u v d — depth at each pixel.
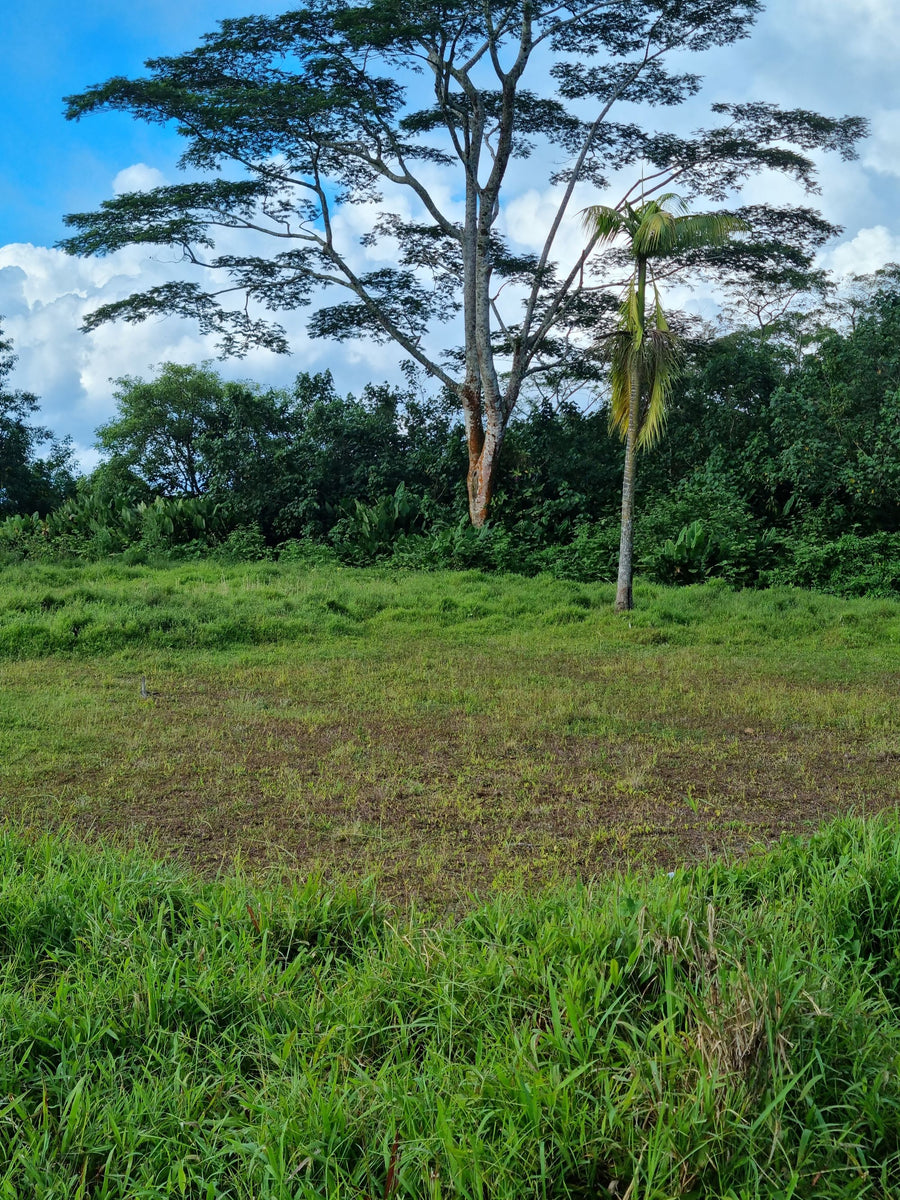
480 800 5.98
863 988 3.30
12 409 33.25
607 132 21.34
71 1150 2.51
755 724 8.14
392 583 17.64
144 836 5.27
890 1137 2.55
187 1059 2.95
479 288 21.30
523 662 11.20
